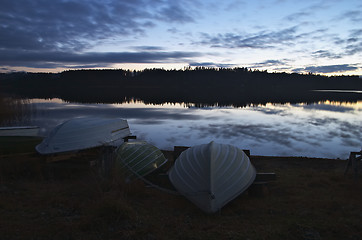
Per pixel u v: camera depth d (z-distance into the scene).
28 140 8.35
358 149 12.81
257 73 138.75
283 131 17.34
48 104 36.09
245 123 20.70
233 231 3.65
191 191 4.76
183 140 14.50
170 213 4.37
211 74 136.38
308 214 4.29
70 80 127.69
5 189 5.21
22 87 99.44
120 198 4.45
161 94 69.12
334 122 21.27
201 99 50.88
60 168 6.38
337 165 8.73
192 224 3.90
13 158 6.82
